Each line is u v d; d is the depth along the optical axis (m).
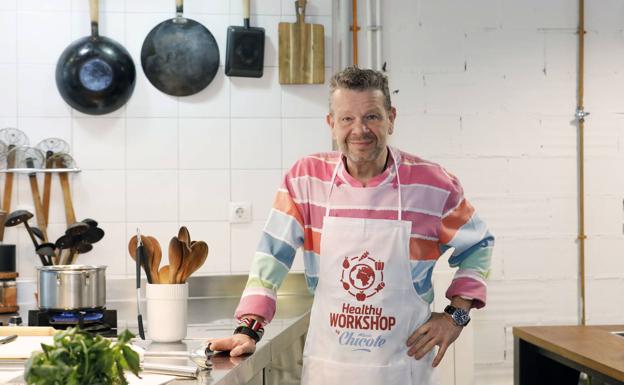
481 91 3.47
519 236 3.47
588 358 2.30
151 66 3.14
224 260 3.22
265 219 3.23
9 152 3.04
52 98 3.14
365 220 1.85
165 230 3.20
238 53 3.16
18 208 3.11
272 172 3.24
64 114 3.15
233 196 3.23
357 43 3.42
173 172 3.20
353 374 1.83
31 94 3.14
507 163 3.48
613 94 3.52
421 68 3.46
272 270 1.87
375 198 1.88
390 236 1.84
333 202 1.90
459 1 3.47
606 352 2.38
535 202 3.48
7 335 1.80
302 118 3.25
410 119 3.46
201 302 3.03
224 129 3.22
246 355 1.72
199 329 2.23
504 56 3.47
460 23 3.47
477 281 1.90
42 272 2.07
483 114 3.47
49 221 3.13
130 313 2.74
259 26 3.25
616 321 3.48
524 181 3.48
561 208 3.49
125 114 3.18
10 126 3.13
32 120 3.14
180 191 3.20
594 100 3.52
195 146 3.21
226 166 3.22
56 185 3.14
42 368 0.96
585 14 3.51
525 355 2.83
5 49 3.13
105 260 3.16
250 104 3.23
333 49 3.34
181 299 1.91
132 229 3.18
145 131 3.18
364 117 1.76
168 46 3.14
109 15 3.17
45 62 3.14
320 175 1.92
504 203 3.47
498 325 3.46
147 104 3.18
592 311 3.49
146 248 1.92
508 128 3.48
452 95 3.47
